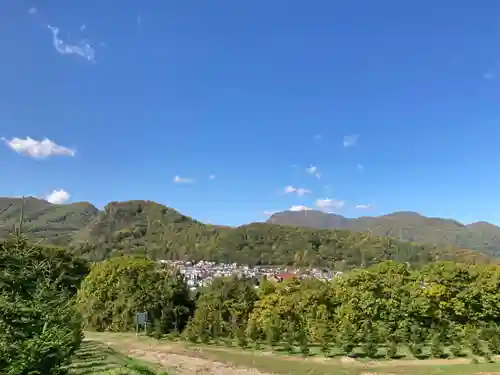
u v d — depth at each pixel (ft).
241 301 187.93
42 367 46.47
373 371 119.44
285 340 158.71
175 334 192.54
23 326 48.88
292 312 169.89
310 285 178.40
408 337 153.28
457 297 157.07
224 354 151.64
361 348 150.41
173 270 233.35
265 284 190.19
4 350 43.68
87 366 99.30
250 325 171.42
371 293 160.97
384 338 153.38
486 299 155.94
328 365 131.34
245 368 131.03
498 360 127.95
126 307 212.43
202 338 179.01
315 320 162.91
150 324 204.54
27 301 53.62
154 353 154.10
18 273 56.03
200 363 137.39
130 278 221.25
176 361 139.74
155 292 213.46
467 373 108.88
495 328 146.92
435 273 161.68
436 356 137.69
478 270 164.35
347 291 166.30
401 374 114.01
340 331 154.81
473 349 138.10
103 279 224.33
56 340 49.62
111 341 181.27
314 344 164.66
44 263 65.05
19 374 43.57
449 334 151.33
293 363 135.85
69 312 78.95
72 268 233.55
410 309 155.84
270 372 125.70
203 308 192.24
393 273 165.68
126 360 123.03
